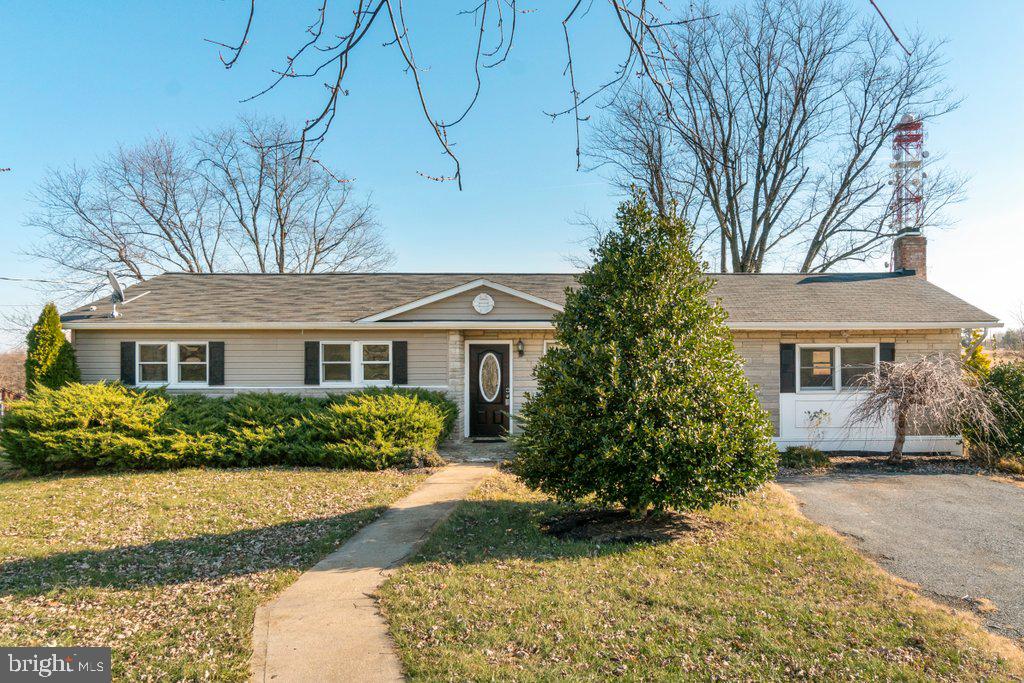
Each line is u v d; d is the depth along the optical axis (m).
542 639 4.70
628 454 7.03
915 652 4.52
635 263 7.85
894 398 12.35
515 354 15.35
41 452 11.41
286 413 13.08
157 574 6.21
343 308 15.66
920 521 8.34
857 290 16.36
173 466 12.08
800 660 4.39
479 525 7.91
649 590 5.66
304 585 5.91
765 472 7.23
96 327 14.58
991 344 22.55
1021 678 4.17
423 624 4.98
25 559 6.62
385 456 11.94
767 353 14.44
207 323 14.60
